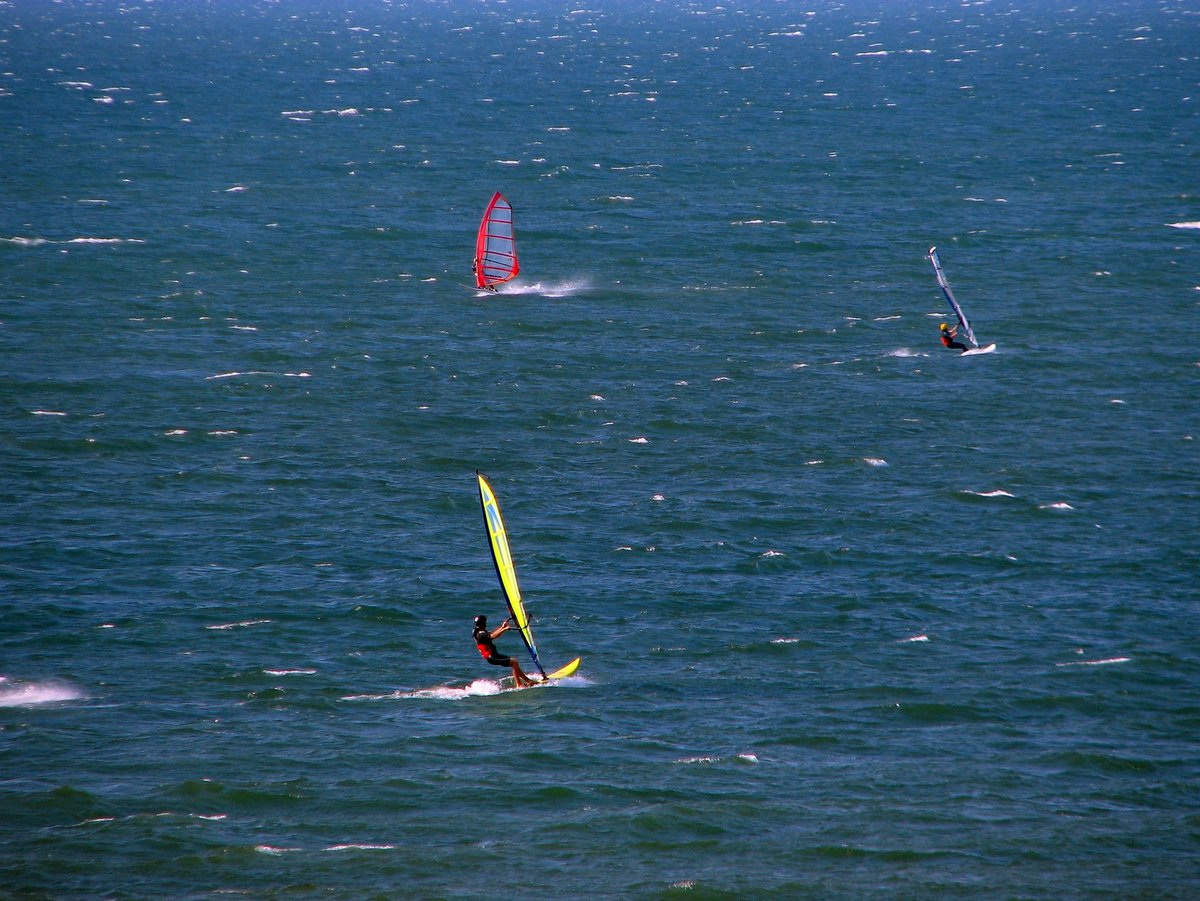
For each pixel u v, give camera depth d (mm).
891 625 113562
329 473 153250
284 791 80000
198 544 130375
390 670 103375
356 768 83812
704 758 86688
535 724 92062
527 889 68875
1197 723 94438
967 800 80750
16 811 76500
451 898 67500
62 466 152500
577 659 104438
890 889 69250
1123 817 78562
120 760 84375
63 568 122812
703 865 71812
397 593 119125
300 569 124750
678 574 125375
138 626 110312
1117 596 119688
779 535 135875
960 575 125375
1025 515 141500
